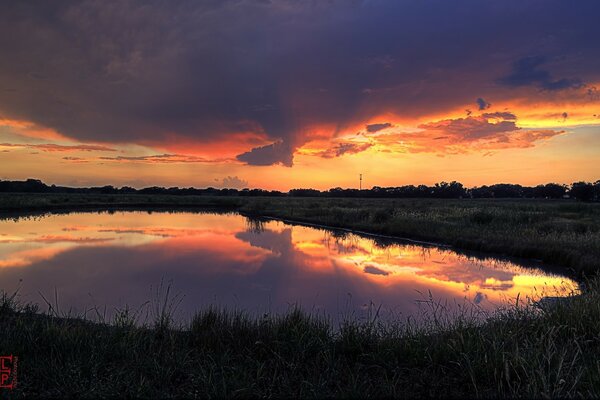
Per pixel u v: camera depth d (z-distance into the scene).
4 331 5.13
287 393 3.81
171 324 6.32
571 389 3.61
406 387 4.01
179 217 38.03
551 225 19.33
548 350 4.16
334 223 27.52
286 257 15.09
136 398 3.63
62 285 10.36
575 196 73.94
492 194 116.19
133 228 25.67
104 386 3.78
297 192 136.75
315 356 4.84
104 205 56.53
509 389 3.85
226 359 4.56
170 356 4.54
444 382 4.11
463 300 9.33
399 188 119.00
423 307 8.68
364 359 4.77
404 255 15.59
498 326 5.59
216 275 11.83
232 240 20.17
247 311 8.19
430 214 27.23
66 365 4.19
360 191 124.56
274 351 4.89
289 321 5.70
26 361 4.37
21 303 7.95
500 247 15.35
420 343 4.94
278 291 10.06
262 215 40.88
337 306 8.77
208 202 67.62
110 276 11.54
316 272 12.38
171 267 12.95
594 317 5.57
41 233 21.92
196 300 9.17
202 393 3.78
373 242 19.52
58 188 118.38
